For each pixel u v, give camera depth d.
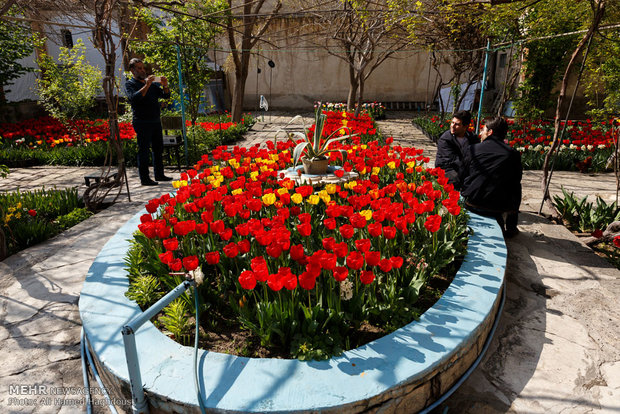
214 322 2.53
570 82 14.06
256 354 2.28
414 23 8.39
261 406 1.81
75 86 10.59
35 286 3.47
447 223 3.47
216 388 1.93
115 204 5.77
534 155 8.31
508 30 9.02
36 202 5.24
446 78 21.02
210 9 11.38
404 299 2.58
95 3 5.06
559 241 4.32
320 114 4.76
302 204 3.67
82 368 2.52
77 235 4.59
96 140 10.02
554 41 10.38
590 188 6.61
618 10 6.21
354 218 2.69
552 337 2.80
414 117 18.39
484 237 3.75
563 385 2.37
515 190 4.11
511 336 2.81
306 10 9.16
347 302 2.47
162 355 2.18
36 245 4.34
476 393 2.32
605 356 2.60
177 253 3.26
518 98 12.17
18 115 13.96
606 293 3.32
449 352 2.17
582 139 8.74
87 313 2.59
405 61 21.09
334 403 1.83
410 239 3.29
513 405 2.23
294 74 21.55
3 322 2.98
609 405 2.22
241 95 14.77
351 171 5.01
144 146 6.68
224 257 2.82
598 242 4.42
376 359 2.12
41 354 2.66
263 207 3.65
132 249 3.34
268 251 2.35
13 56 12.12
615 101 8.62
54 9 7.86
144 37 13.51
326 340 2.21
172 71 11.58
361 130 7.89
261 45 20.77
